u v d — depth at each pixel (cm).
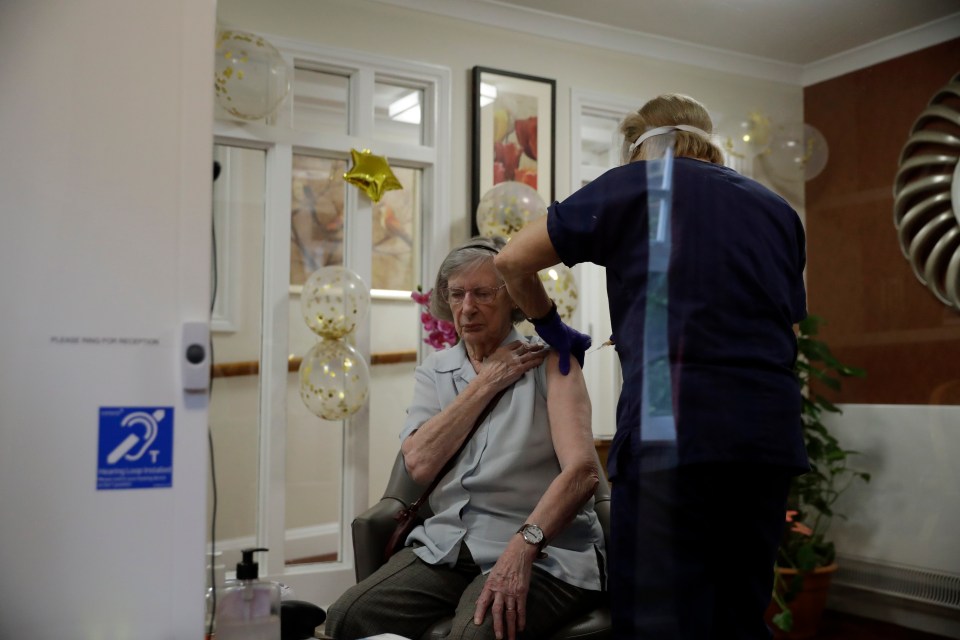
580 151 342
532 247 151
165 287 101
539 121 332
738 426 128
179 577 100
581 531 165
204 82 103
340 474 305
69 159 98
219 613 139
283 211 296
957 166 316
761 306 133
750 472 130
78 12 100
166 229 101
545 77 334
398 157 313
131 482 99
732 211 136
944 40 317
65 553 96
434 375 186
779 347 134
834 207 351
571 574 157
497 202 296
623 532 138
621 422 142
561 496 156
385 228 318
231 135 287
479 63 327
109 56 100
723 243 134
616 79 346
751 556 133
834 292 351
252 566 141
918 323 323
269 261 295
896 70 333
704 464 129
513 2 323
